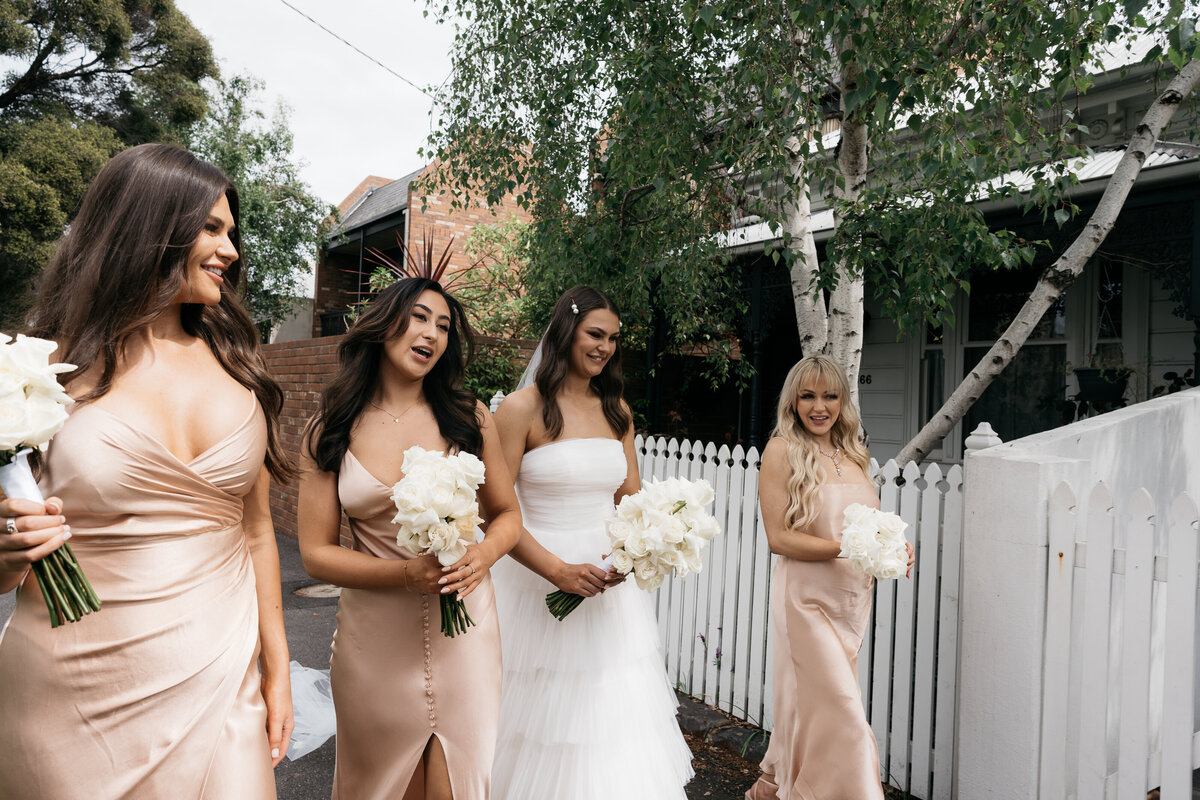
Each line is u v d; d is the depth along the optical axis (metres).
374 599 2.19
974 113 3.72
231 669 1.62
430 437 2.31
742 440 10.34
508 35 5.25
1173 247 6.43
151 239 1.58
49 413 1.31
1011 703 2.77
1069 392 7.81
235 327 1.90
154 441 1.53
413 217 13.68
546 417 2.80
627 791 2.53
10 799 1.45
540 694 2.64
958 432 8.66
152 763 1.48
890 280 4.16
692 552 2.43
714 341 7.99
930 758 3.32
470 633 2.24
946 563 3.22
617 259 5.75
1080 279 7.70
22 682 1.46
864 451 3.09
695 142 4.76
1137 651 2.52
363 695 2.18
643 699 2.71
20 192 13.73
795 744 2.85
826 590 2.85
